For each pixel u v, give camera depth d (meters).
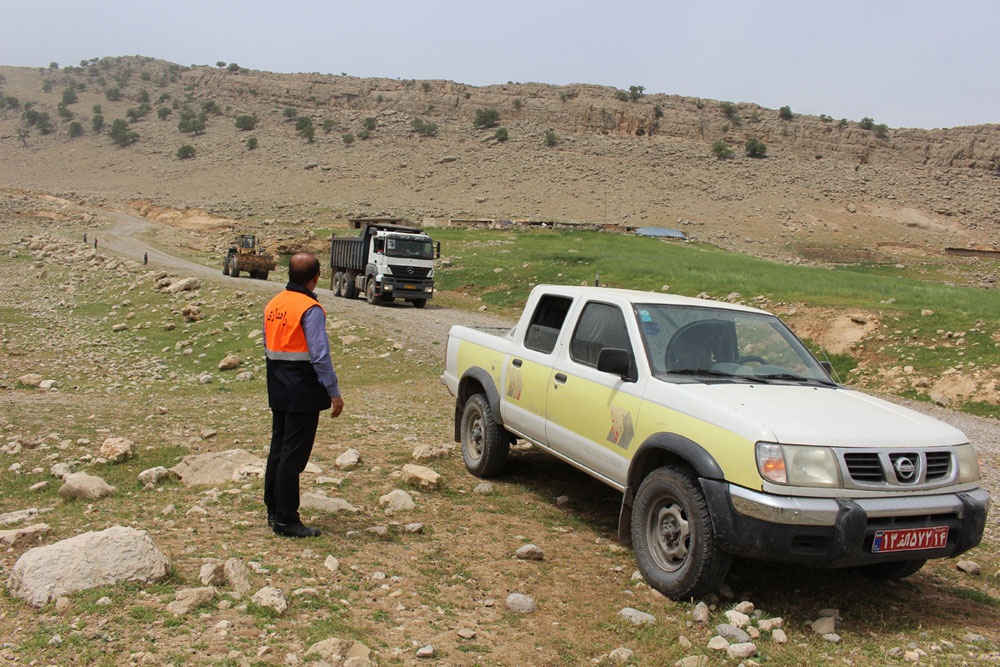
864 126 174.88
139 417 10.09
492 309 30.06
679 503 4.31
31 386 15.61
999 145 162.25
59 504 5.58
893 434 4.16
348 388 14.70
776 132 173.38
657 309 5.25
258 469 6.39
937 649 3.79
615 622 3.90
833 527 3.84
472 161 146.12
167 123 182.62
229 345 21.36
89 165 155.12
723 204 120.25
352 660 3.13
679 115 177.00
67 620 3.30
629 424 4.76
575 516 5.81
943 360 15.42
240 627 3.39
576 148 156.62
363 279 29.66
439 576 4.39
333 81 196.38
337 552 4.61
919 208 123.12
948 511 4.08
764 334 5.40
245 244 40.69
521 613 3.95
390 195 122.94
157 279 33.47
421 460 7.30
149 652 3.07
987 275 61.22
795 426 4.03
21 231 68.44
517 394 6.18
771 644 3.73
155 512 5.29
